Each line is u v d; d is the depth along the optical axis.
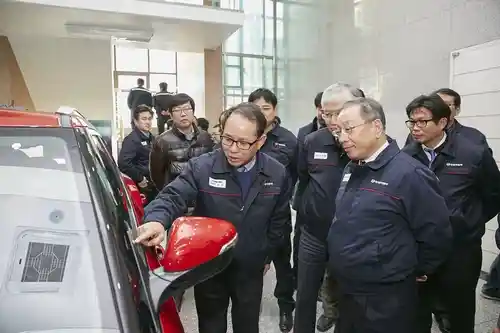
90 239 0.95
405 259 1.66
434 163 2.34
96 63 7.97
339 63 7.50
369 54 6.38
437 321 2.76
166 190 1.72
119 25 6.85
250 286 1.80
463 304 2.33
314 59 8.59
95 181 1.08
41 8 5.82
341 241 1.71
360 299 1.71
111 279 0.87
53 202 1.01
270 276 3.78
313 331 2.38
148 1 6.25
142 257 1.11
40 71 7.72
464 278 2.29
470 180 2.28
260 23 10.59
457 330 2.37
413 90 5.18
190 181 1.74
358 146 1.65
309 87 8.91
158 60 13.87
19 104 7.64
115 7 6.05
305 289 2.36
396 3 5.57
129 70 13.75
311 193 2.31
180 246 1.16
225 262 1.23
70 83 7.89
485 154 2.31
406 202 1.62
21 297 0.85
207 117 9.23
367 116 1.62
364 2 6.47
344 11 7.21
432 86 4.81
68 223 0.98
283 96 10.12
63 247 0.94
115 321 0.80
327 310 2.74
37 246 0.93
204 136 3.17
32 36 7.60
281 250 2.71
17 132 1.15
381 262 1.64
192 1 6.72
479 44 3.85
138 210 2.15
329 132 2.29
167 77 13.86
